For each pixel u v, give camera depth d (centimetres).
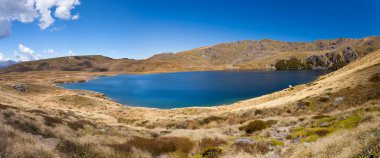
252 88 15375
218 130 3581
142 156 1934
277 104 5666
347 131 1562
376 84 4741
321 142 1519
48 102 8706
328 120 2619
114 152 1853
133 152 1953
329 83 6366
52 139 2241
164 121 5678
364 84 4931
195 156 2020
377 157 965
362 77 5359
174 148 2225
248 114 5278
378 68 5562
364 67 6688
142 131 3934
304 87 7825
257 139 2372
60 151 1648
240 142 2189
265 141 2116
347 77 6044
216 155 1931
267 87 15675
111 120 6462
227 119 5256
